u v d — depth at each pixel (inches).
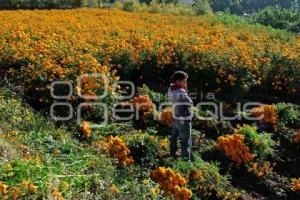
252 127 472.7
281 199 413.1
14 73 545.6
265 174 435.8
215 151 447.2
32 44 618.2
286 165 462.3
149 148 415.5
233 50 659.4
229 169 429.7
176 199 346.9
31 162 312.5
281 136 508.1
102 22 936.3
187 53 639.8
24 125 419.2
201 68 607.2
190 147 434.6
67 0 1621.6
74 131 454.3
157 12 1451.8
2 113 425.7
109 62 618.8
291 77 635.5
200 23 1084.5
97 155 379.6
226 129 506.9
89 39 689.6
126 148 395.5
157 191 335.6
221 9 2650.1
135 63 624.7
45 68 524.4
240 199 396.5
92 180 323.0
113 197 311.6
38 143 385.1
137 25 916.6
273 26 1369.3
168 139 462.3
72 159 357.7
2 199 269.7
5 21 851.4
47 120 459.8
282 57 652.7
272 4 2706.7
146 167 399.2
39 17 970.7
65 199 291.0
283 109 533.6
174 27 930.1
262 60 631.8
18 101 479.2
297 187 417.4
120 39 703.7
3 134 368.5
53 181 299.4
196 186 380.8
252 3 2758.4
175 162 399.5
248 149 436.5
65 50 587.5
